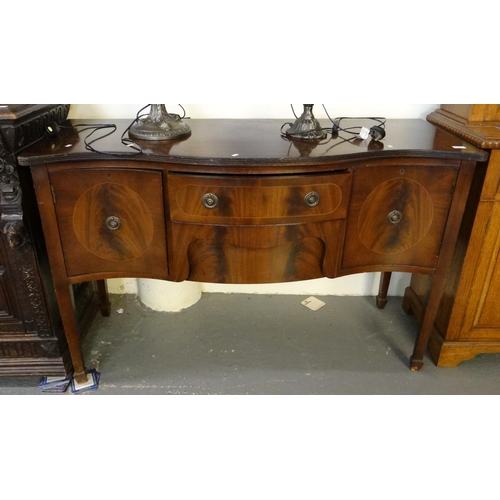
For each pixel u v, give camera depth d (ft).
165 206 3.90
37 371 4.71
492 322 4.87
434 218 4.13
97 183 3.81
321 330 5.74
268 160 3.58
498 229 4.34
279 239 3.94
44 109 4.21
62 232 3.94
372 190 3.98
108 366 5.07
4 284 4.30
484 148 3.94
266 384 4.87
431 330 5.26
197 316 5.99
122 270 4.22
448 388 4.83
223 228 3.89
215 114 5.46
